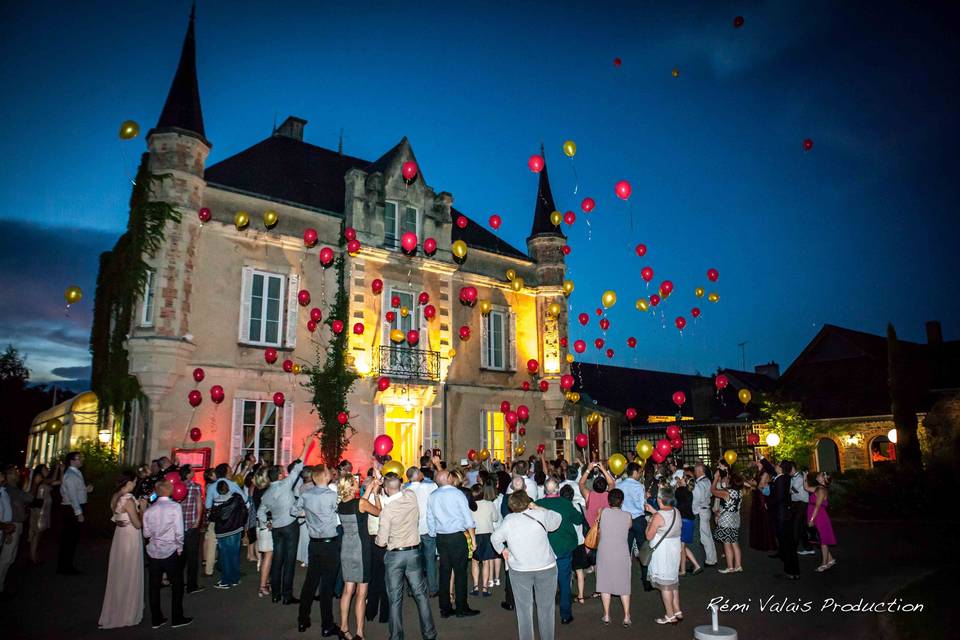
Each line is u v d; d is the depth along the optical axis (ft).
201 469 43.88
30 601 28.25
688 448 93.91
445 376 62.80
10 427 126.82
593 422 84.38
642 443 33.71
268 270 53.57
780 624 23.80
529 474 38.93
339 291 56.65
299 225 55.72
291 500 28.32
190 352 48.03
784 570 31.86
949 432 65.10
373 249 57.93
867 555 38.47
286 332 53.57
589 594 30.07
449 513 26.14
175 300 47.50
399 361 58.65
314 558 23.82
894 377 71.97
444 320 63.77
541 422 70.69
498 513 30.96
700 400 97.76
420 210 63.67
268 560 29.48
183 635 23.25
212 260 50.65
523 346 71.20
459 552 25.98
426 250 50.01
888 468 62.18
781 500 32.07
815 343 94.27
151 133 49.01
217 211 51.37
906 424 70.08
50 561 38.14
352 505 23.16
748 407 100.94
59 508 55.67
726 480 35.42
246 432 50.31
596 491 29.50
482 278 68.28
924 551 39.58
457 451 62.49
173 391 47.39
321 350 55.01
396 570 21.79
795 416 82.17
